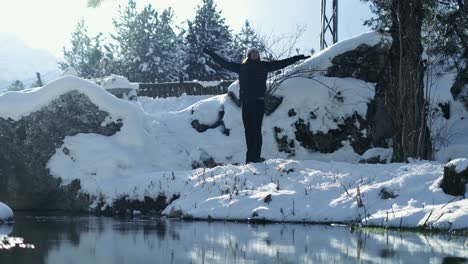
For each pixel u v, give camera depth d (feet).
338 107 54.08
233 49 156.35
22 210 45.91
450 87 59.72
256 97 43.55
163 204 40.24
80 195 45.47
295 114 54.13
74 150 47.70
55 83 49.42
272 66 44.09
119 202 42.24
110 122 49.34
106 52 167.02
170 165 50.47
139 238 25.13
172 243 23.27
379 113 53.62
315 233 26.89
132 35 162.91
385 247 21.76
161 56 161.89
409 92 44.57
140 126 50.60
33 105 48.55
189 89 84.23
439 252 20.40
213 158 52.42
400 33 44.70
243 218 33.68
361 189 33.37
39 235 26.45
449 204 29.09
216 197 36.50
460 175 31.04
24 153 47.70
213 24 156.97
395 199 31.73
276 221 32.81
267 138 53.83
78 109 49.16
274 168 39.22
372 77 55.36
